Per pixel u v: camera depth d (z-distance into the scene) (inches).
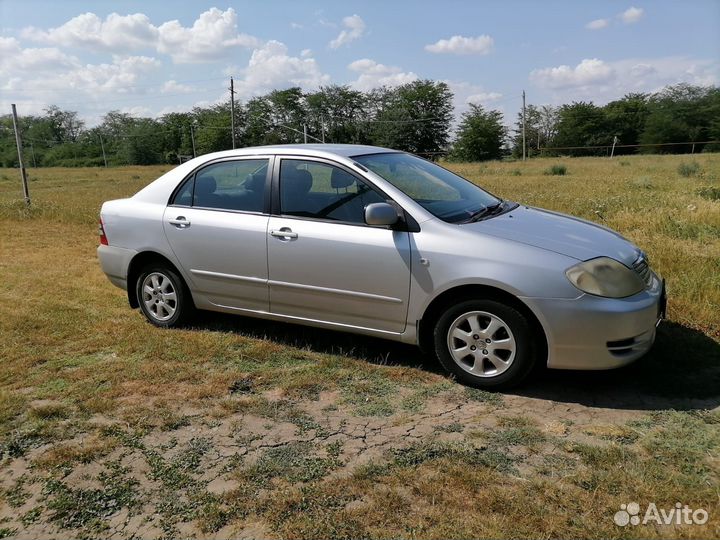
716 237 289.1
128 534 96.0
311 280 162.6
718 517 92.5
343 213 159.0
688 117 2817.4
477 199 173.5
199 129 3700.8
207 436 125.7
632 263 142.9
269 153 175.2
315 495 103.0
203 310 200.5
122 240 198.4
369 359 165.3
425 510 97.7
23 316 207.3
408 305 149.6
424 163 188.7
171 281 192.5
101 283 259.8
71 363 167.0
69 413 137.5
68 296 237.0
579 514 94.9
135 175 2006.6
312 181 165.6
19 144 522.9
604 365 134.6
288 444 121.3
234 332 189.8
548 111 3607.3
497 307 138.6
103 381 154.5
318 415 134.0
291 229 163.9
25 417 136.0
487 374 143.5
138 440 124.7
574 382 146.6
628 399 136.7
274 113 3671.3
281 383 151.4
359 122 3636.8
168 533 95.7
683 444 115.3
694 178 760.3
